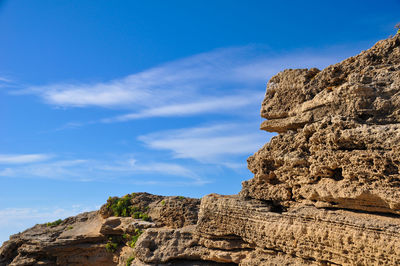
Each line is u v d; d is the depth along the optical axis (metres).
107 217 48.72
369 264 19.97
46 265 45.56
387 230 19.44
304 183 24.77
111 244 43.66
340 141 22.45
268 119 28.34
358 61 24.09
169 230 31.98
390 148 20.06
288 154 25.84
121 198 49.88
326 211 22.73
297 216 24.02
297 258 23.91
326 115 23.91
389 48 23.02
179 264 30.27
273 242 25.09
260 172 27.83
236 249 28.14
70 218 51.69
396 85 21.48
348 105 22.73
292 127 26.70
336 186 22.44
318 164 23.61
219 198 29.48
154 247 31.62
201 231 29.75
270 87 28.50
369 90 22.03
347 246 20.94
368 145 21.05
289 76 27.53
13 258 48.25
